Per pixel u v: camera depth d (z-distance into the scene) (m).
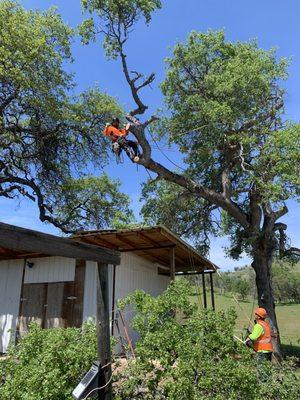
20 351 5.93
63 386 5.30
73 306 14.52
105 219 27.06
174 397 5.25
